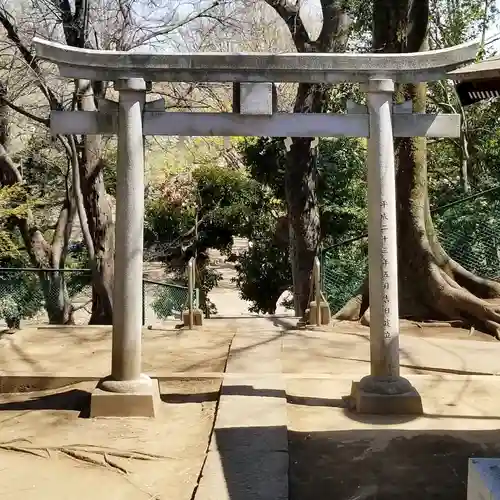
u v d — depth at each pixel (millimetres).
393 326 5453
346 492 3980
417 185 10102
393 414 5336
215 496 3760
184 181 18281
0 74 17281
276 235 17422
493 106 16578
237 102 5465
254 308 17875
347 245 13086
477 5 16250
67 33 13352
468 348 8094
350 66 5316
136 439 4844
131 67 5227
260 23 18438
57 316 13344
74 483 4160
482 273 11328
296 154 13961
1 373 6328
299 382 6219
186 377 6336
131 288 5383
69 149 14672
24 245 16828
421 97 9914
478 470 2408
